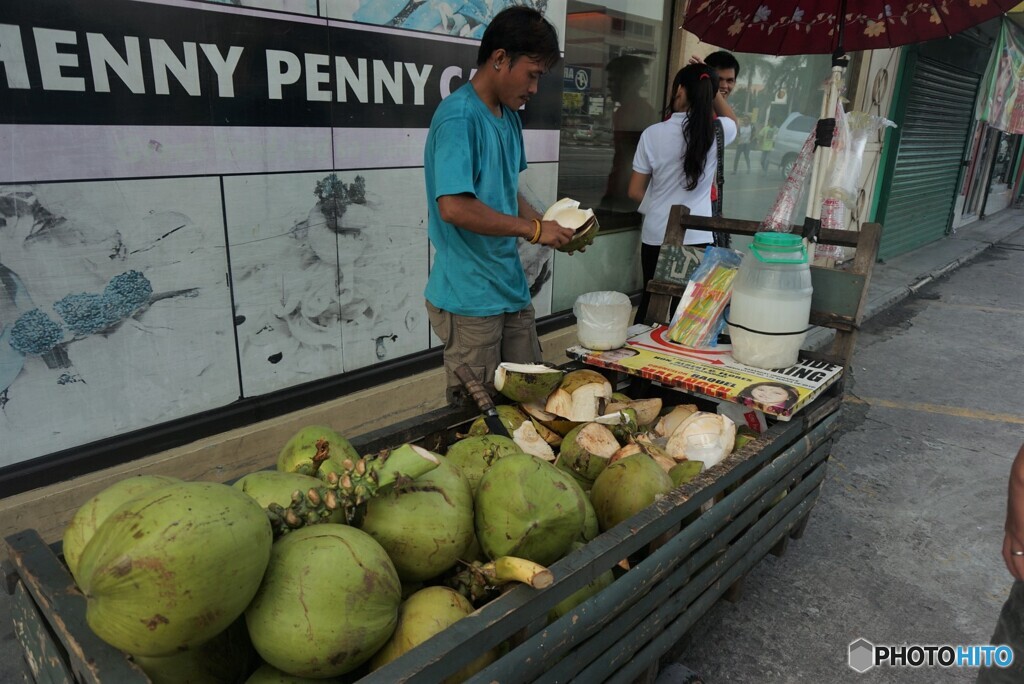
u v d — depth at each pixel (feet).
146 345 9.41
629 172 18.69
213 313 10.02
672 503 5.89
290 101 10.07
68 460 8.89
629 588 5.46
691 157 13.69
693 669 7.82
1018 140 56.34
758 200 24.38
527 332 9.50
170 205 9.20
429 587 4.89
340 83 10.60
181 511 3.63
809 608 8.91
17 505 8.37
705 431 7.83
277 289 10.69
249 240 10.16
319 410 11.46
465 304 8.52
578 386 8.44
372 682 3.69
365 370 12.32
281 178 10.28
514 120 8.63
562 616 4.92
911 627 8.64
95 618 3.67
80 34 7.96
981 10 9.96
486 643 4.24
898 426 14.76
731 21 12.12
